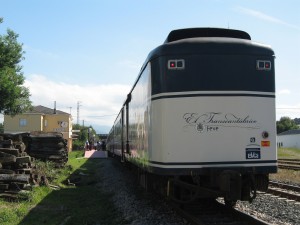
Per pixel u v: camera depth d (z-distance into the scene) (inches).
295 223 272.4
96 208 354.6
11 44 1216.2
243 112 263.6
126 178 581.3
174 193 275.3
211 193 258.8
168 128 260.2
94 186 534.3
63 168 690.2
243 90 265.3
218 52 266.1
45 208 350.0
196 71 263.9
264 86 268.8
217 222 266.1
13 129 2190.0
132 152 413.1
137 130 361.1
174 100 261.9
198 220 253.6
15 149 412.5
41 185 459.2
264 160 263.1
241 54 268.1
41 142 657.6
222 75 264.8
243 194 268.1
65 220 299.6
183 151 257.6
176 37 291.1
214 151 258.2
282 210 316.5
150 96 277.4
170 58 265.1
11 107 1159.6
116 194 429.7
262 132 264.8
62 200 400.2
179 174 256.2
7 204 350.0
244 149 261.1
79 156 1470.2
